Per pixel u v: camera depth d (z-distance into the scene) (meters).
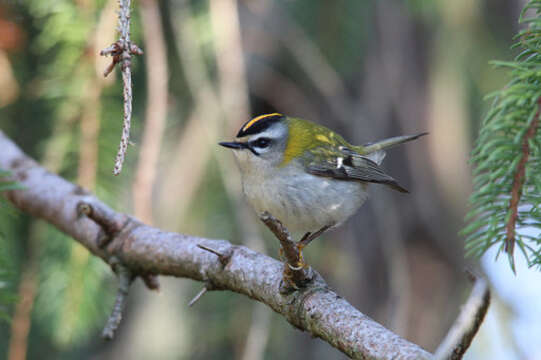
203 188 9.39
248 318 9.05
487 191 4.23
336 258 9.84
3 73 8.12
